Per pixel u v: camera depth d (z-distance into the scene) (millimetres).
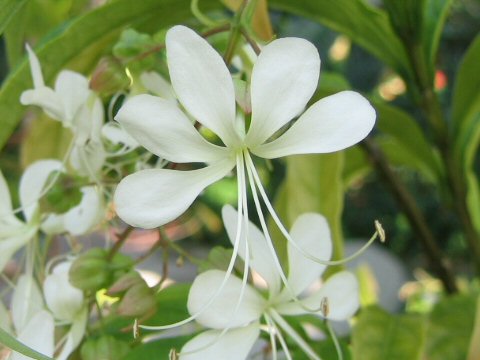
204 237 562
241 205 140
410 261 630
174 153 135
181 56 131
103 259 154
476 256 215
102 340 155
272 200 475
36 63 154
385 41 199
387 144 240
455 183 211
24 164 200
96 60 182
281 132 141
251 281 153
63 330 160
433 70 200
